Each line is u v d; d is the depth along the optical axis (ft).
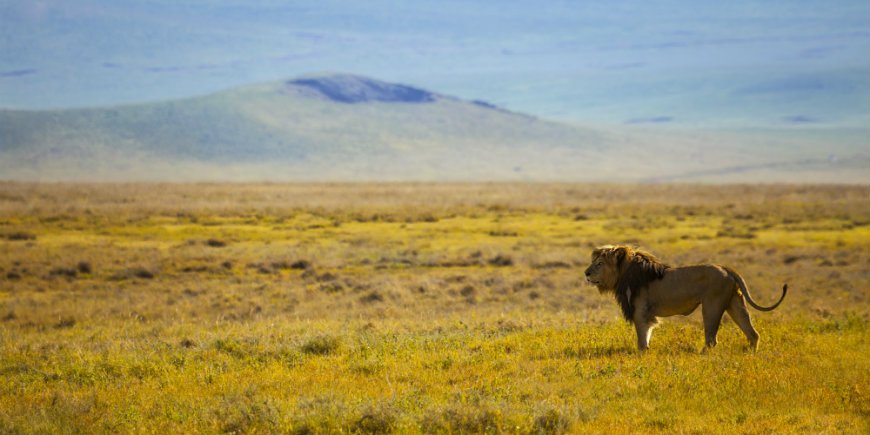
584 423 147.23
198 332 259.19
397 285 389.39
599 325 253.03
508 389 164.86
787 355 196.44
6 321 313.32
